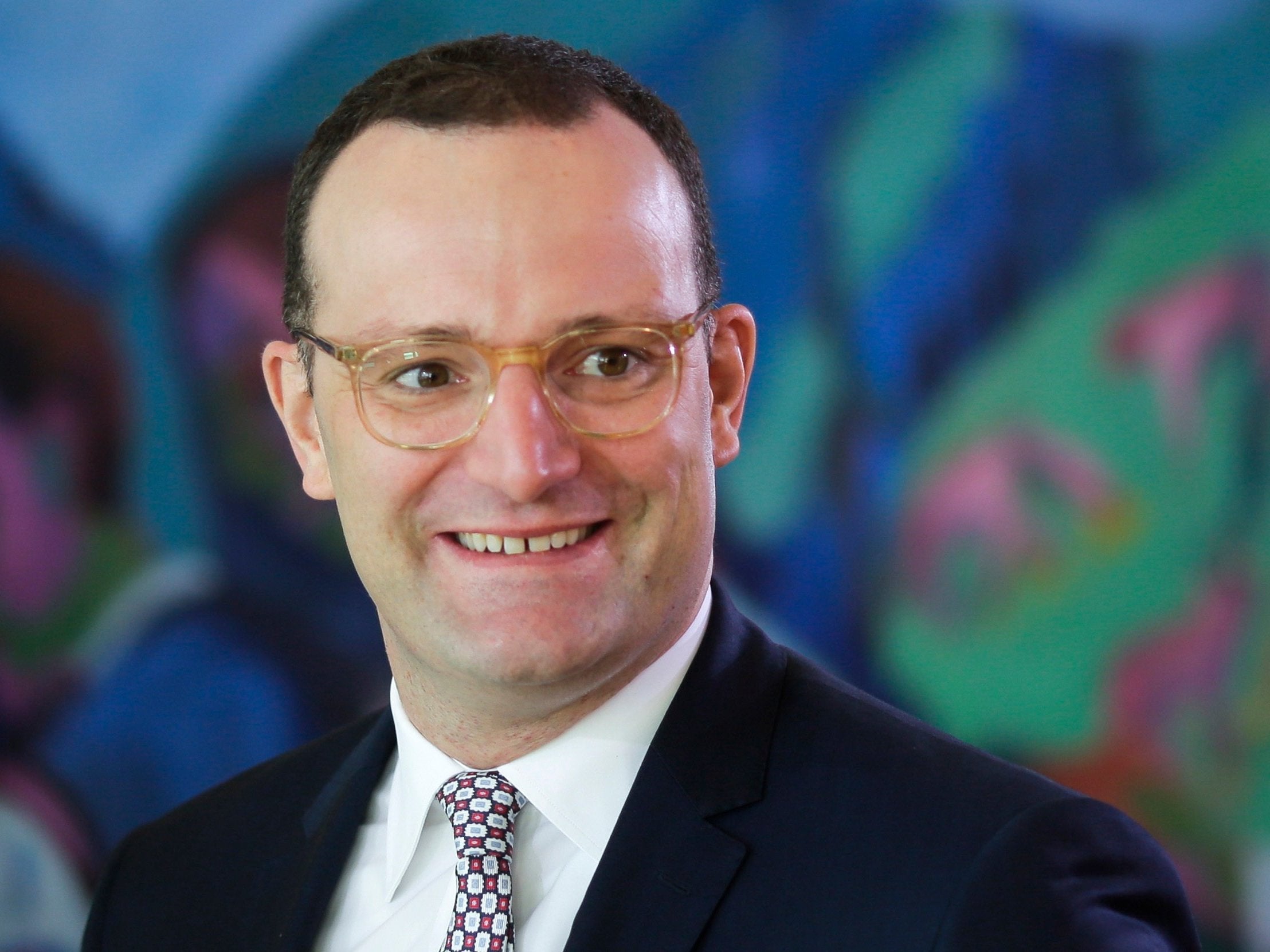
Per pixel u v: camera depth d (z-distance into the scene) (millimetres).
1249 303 4688
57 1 5070
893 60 4930
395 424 1915
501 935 1985
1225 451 4699
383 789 2352
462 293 1844
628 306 1885
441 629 1952
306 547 5043
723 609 2250
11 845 4980
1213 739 4688
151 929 2445
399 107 1947
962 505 4875
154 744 5012
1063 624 4801
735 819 1997
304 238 2066
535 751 2072
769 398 4992
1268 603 4656
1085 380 4797
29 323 5059
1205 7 4730
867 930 1814
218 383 5059
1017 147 4840
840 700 2170
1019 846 1799
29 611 5035
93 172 5086
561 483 1866
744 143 5000
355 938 2160
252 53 5070
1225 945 4652
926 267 4898
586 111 1939
